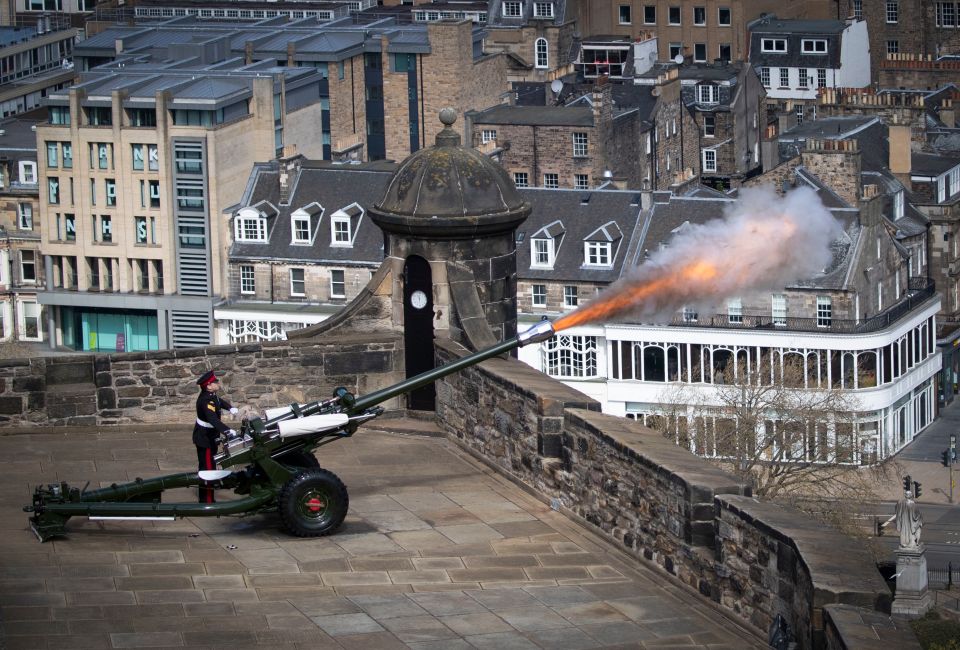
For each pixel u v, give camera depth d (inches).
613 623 830.5
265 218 6112.2
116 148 6761.8
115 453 1093.8
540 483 1010.1
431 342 1156.5
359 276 6013.8
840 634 683.4
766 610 798.5
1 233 6993.1
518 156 6717.5
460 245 1146.7
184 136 6663.4
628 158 6791.3
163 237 6722.4
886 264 5305.1
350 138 6756.9
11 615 831.1
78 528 944.3
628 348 5177.2
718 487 851.4
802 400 3607.3
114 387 1139.9
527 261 5497.1
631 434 934.4
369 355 1161.4
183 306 6707.7
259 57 7785.4
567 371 5295.3
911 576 1626.5
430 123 7854.3
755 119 7337.6
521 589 874.1
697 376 5093.5
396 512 982.4
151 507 922.7
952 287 5905.5
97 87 6909.5
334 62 7746.1
